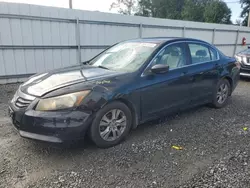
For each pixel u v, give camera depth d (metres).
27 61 7.64
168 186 2.39
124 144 3.29
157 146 3.24
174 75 3.84
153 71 3.48
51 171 2.63
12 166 2.71
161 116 3.84
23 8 7.18
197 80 4.28
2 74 7.27
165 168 2.71
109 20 9.09
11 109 3.07
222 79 4.94
